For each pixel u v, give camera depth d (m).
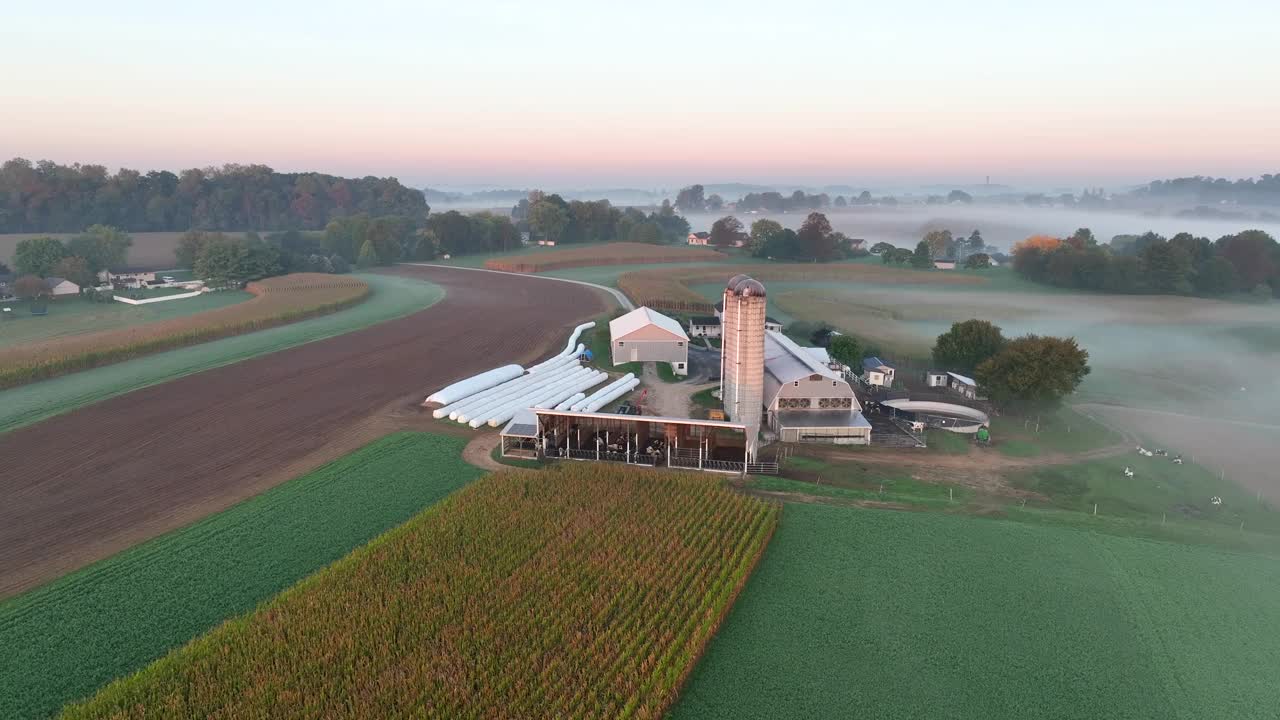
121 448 58.12
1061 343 71.50
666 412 69.94
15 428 61.91
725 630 35.62
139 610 36.03
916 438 64.94
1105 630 36.19
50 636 33.81
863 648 34.38
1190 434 70.50
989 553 43.59
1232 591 40.00
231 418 65.94
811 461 59.31
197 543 42.94
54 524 45.34
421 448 59.53
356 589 36.47
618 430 63.97
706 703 30.59
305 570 40.06
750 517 45.41
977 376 74.12
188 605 36.56
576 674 30.94
